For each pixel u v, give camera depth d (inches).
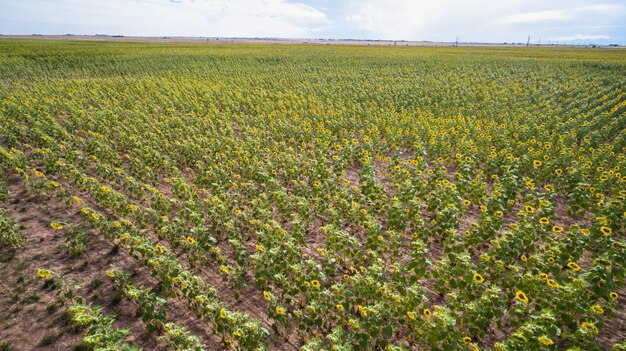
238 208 423.8
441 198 409.4
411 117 797.9
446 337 221.1
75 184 454.9
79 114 747.4
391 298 259.1
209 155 561.0
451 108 964.6
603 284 258.2
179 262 332.8
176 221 352.8
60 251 338.0
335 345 215.2
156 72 1601.9
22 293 285.0
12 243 336.5
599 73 1605.6
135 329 258.8
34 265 317.7
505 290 297.4
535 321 226.7
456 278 312.5
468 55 2566.4
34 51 2066.9
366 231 398.3
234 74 1555.1
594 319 240.5
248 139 621.6
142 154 540.7
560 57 2490.2
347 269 334.3
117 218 399.5
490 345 254.1
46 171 506.9
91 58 1886.1
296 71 1667.1
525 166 530.0
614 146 603.5
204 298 251.3
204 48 2839.6
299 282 276.1
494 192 408.8
